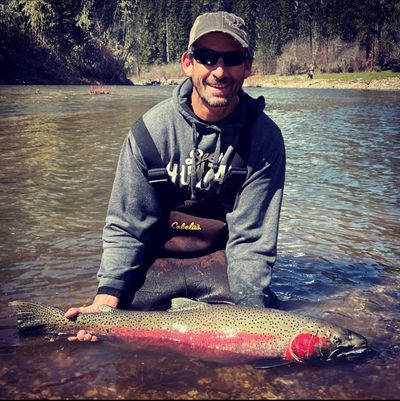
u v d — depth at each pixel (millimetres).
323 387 987
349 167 3332
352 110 8742
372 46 30516
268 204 1325
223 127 1272
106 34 23938
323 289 1464
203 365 1069
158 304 1314
